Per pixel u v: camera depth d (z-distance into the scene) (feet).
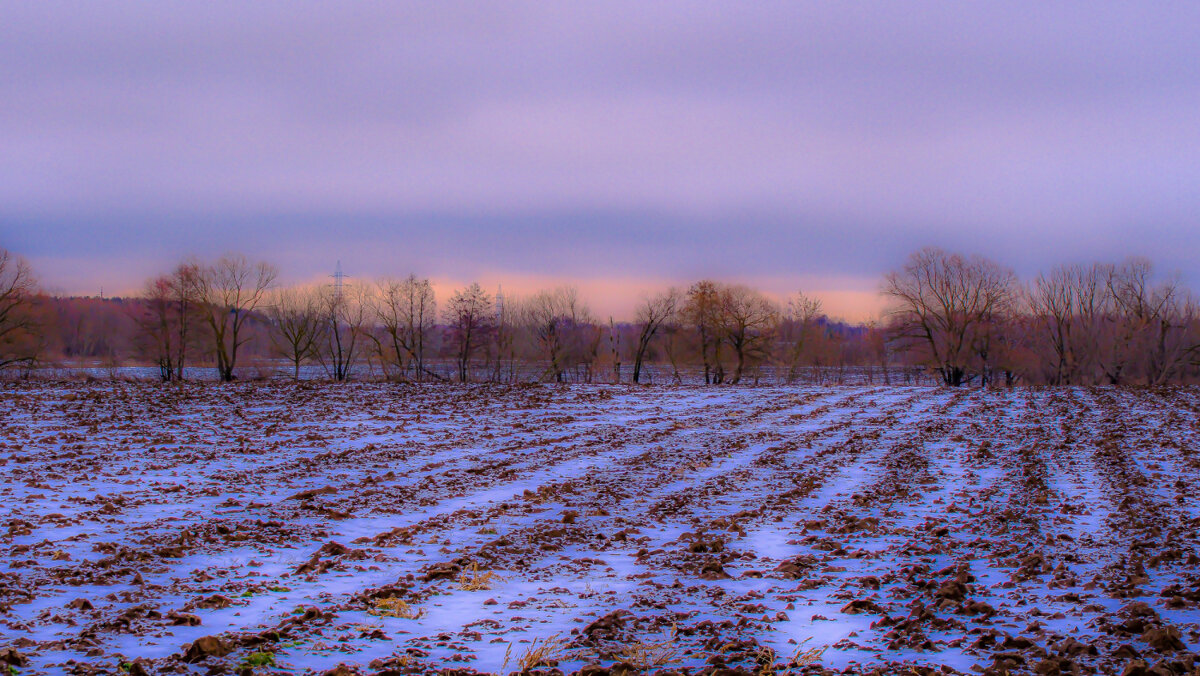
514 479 67.97
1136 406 133.39
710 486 64.49
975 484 65.87
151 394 133.49
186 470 70.13
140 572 37.73
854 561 41.11
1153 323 241.14
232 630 29.48
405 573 38.55
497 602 33.71
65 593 34.12
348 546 44.01
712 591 35.27
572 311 260.83
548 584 36.76
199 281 221.25
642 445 91.40
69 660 25.88
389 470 72.23
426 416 117.29
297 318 242.37
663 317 258.98
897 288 250.78
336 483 65.41
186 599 33.58
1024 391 168.45
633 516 53.26
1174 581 36.24
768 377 297.33
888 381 283.59
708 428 108.37
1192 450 83.76
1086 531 47.91
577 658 26.73
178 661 25.88
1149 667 25.09
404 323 247.91
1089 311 250.98
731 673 25.00
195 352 229.66
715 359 254.68
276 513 52.65
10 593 33.40
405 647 27.94
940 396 158.30
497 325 246.47
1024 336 258.57
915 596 34.63
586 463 77.77
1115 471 70.90
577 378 272.10
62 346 266.36
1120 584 35.65
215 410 116.16
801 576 38.01
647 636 29.25
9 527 46.32
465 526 49.26
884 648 27.96
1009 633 29.68
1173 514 52.21
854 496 59.41
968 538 46.65
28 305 203.92
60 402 119.75
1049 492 61.36
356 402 131.95
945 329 248.32
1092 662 26.08
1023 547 43.62
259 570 38.70
